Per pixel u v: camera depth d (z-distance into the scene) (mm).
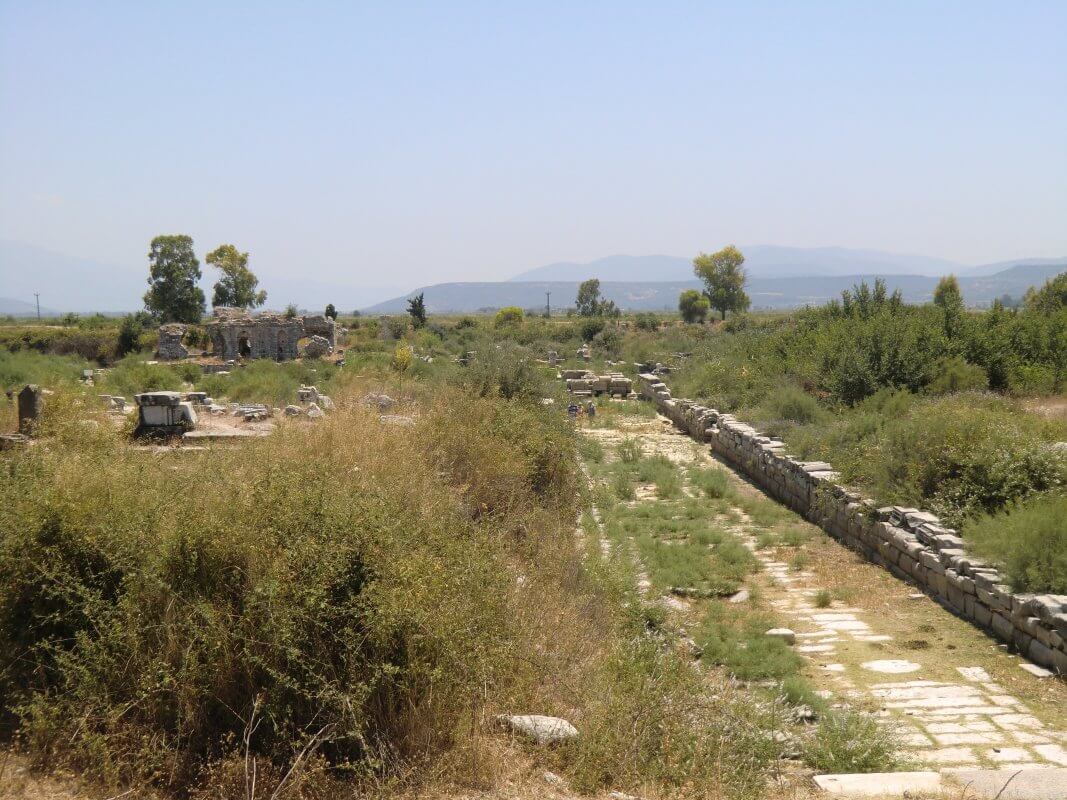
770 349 26781
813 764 5750
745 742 5520
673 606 8844
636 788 4852
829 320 26688
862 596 9633
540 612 6750
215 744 4449
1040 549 8055
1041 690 6945
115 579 5066
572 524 11203
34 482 5672
